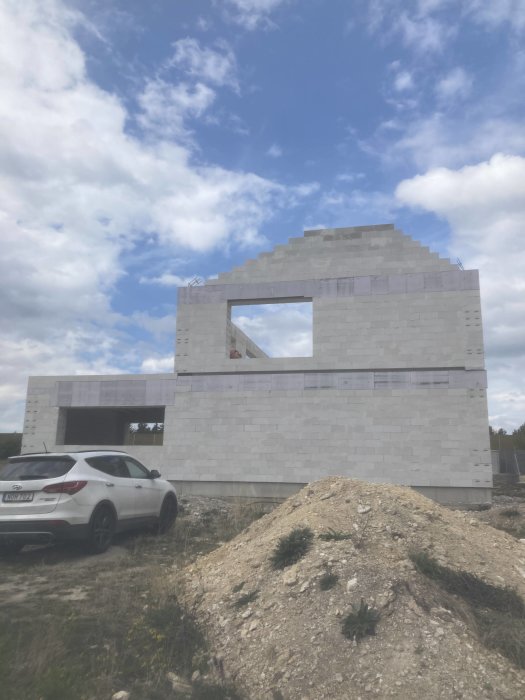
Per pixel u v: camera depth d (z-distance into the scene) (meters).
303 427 19.78
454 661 4.23
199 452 20.38
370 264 20.39
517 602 5.27
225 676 4.67
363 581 5.13
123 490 10.12
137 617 5.78
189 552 9.52
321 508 6.98
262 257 21.36
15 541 8.75
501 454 35.38
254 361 20.56
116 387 21.59
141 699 4.29
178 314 21.53
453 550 6.07
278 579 5.66
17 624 5.65
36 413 22.03
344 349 19.98
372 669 4.26
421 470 18.72
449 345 19.34
